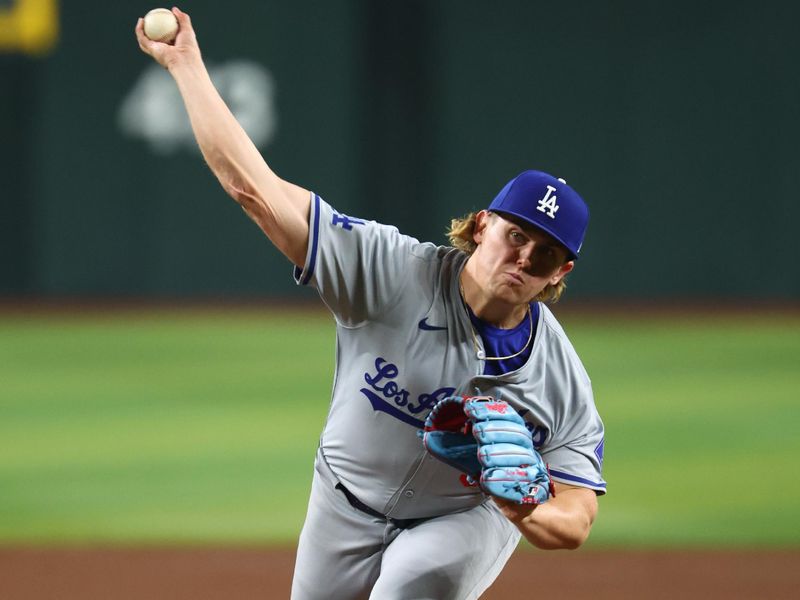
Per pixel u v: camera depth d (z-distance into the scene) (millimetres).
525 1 77125
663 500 30250
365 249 12164
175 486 31344
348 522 13352
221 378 49281
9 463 34219
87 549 25500
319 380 48781
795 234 77438
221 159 11734
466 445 11602
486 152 77938
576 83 77500
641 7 77062
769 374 50906
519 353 12508
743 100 77312
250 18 76625
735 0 76812
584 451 13047
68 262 76688
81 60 75562
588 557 25172
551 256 11773
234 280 76875
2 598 21859
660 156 77625
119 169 76188
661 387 47656
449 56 77625
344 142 77438
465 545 12961
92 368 52031
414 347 12352
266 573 23688
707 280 77938
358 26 77000
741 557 25156
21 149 76000
